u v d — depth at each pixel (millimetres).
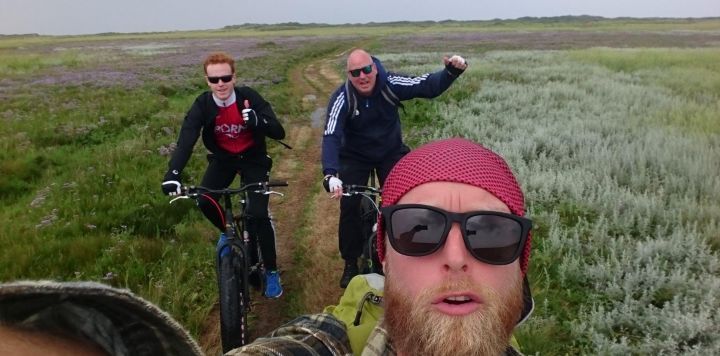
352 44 57250
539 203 6852
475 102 14250
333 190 3869
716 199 6375
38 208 6812
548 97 14578
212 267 5426
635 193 6930
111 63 32188
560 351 3910
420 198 1420
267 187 4094
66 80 21922
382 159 4664
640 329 4043
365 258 4512
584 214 6332
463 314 1286
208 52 42688
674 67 22609
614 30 82938
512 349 1533
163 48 51812
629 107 13250
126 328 745
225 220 4297
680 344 3818
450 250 1310
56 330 669
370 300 1813
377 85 4352
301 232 6824
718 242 5301
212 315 4695
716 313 4102
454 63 4336
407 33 83000
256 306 5039
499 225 1364
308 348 1426
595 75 20156
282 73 26062
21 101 15523
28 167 8492
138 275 4992
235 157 4477
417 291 1315
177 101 16656
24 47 62219
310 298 5078
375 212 4367
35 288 617
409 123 12398
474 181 1409
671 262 5066
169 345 788
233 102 4266
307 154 10945
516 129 10531
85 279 4844
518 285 1408
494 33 74250
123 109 13867
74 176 8023
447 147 1523
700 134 9547
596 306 4461
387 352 1395
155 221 6309
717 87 16359
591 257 5258
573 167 8211
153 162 8953
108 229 6172
